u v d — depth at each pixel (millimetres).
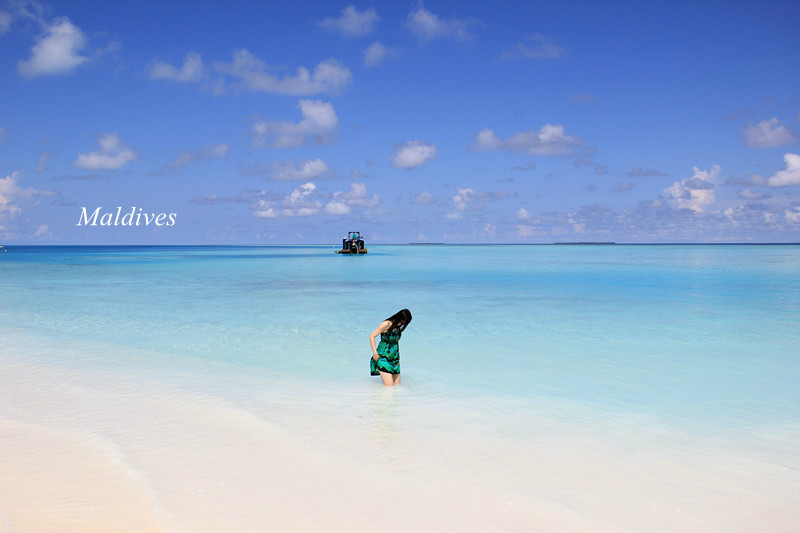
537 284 30047
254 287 28391
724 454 5723
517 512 4441
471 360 10391
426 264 58844
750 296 22734
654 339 12695
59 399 7672
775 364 10039
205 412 7066
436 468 5293
